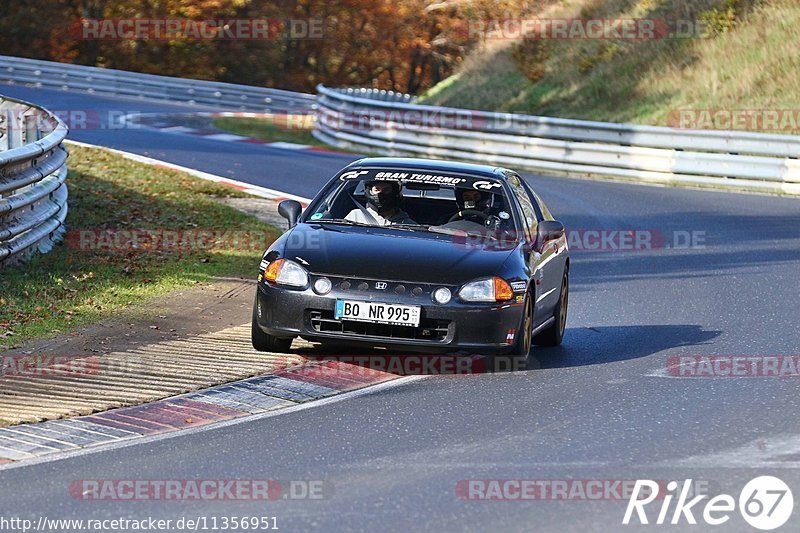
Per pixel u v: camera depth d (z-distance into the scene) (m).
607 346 30.67
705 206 63.03
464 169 30.47
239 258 41.47
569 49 111.50
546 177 77.94
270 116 119.81
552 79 108.94
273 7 173.62
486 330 25.67
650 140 78.38
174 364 26.08
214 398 23.45
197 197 56.31
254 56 170.88
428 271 26.02
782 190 70.62
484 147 85.44
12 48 157.50
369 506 16.81
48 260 37.91
